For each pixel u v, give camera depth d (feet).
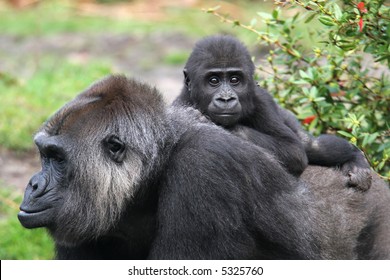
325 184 31.09
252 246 27.68
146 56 83.35
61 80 69.10
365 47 31.24
